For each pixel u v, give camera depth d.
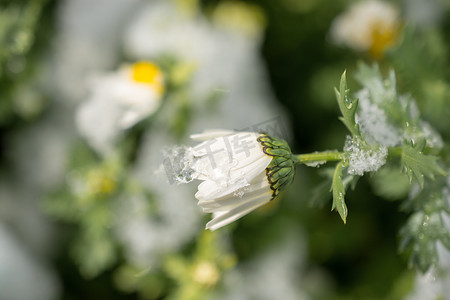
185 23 0.34
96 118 0.32
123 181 0.32
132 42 0.34
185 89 0.31
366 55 0.34
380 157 0.22
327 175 0.23
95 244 0.32
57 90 0.35
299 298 0.34
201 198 0.21
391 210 0.35
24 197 0.34
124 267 0.33
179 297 0.30
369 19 0.34
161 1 0.36
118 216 0.32
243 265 0.32
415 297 0.29
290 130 0.35
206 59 0.33
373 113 0.24
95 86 0.32
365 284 0.34
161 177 0.22
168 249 0.31
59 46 0.35
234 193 0.21
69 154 0.33
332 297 0.34
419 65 0.27
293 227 0.34
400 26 0.34
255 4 0.39
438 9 0.35
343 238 0.35
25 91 0.34
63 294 0.34
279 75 0.38
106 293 0.34
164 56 0.31
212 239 0.30
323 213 0.35
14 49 0.32
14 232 0.34
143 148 0.32
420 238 0.24
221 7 0.39
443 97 0.27
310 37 0.38
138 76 0.31
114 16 0.36
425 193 0.24
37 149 0.34
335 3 0.38
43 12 0.35
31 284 0.33
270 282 0.33
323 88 0.37
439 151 0.25
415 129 0.24
